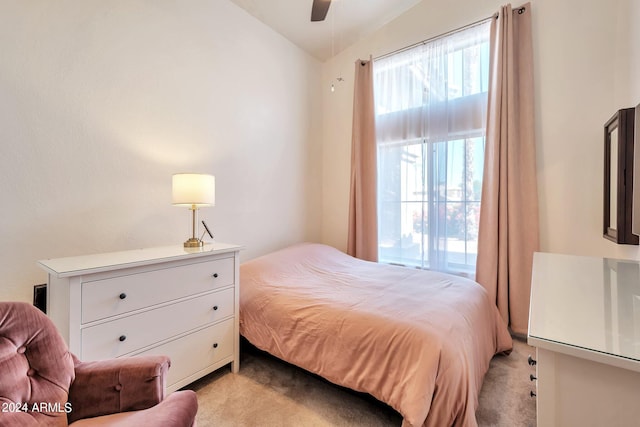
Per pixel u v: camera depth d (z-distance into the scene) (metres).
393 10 2.96
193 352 1.71
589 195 2.19
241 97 2.68
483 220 2.50
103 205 1.82
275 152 3.05
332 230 3.68
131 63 1.93
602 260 1.62
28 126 1.53
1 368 0.91
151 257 1.55
